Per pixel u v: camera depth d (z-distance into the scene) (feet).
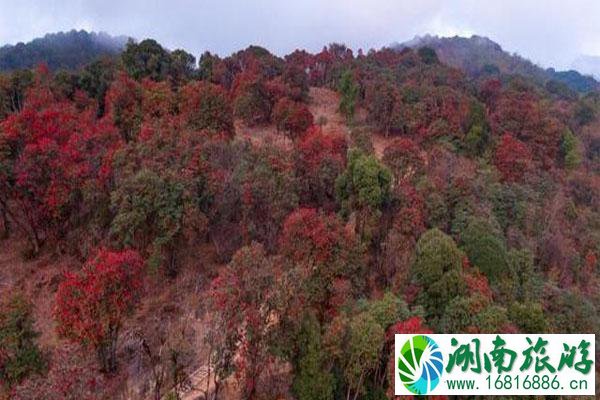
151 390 101.71
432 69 353.51
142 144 153.79
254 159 154.81
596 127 354.33
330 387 95.55
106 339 106.63
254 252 97.25
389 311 104.47
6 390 94.43
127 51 258.78
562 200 225.15
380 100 265.95
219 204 146.72
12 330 97.66
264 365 94.68
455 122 250.98
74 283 106.63
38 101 192.24
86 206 151.43
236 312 90.17
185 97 207.51
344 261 121.29
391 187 158.51
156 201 135.85
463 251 143.02
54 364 90.02
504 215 188.96
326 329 104.22
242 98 252.62
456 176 180.55
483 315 108.78
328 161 159.84
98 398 82.99
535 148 266.36
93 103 222.07
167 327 116.16
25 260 155.33
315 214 131.34
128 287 110.11
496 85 331.98
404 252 135.13
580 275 194.39
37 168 145.89
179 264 147.54
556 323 144.87
